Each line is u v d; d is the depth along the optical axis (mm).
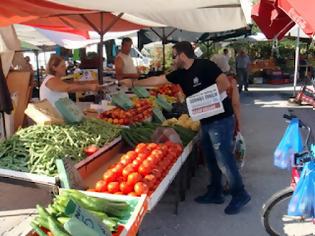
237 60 18234
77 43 12594
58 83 4910
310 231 4055
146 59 18516
